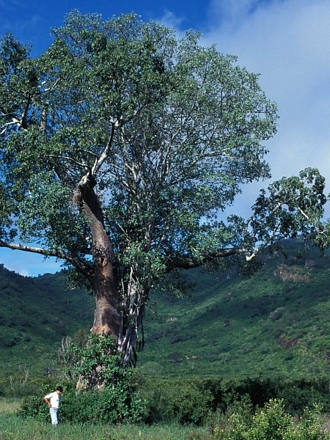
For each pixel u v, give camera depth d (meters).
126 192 21.41
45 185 18.03
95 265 20.03
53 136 18.34
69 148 18.16
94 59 18.38
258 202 21.06
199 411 19.02
